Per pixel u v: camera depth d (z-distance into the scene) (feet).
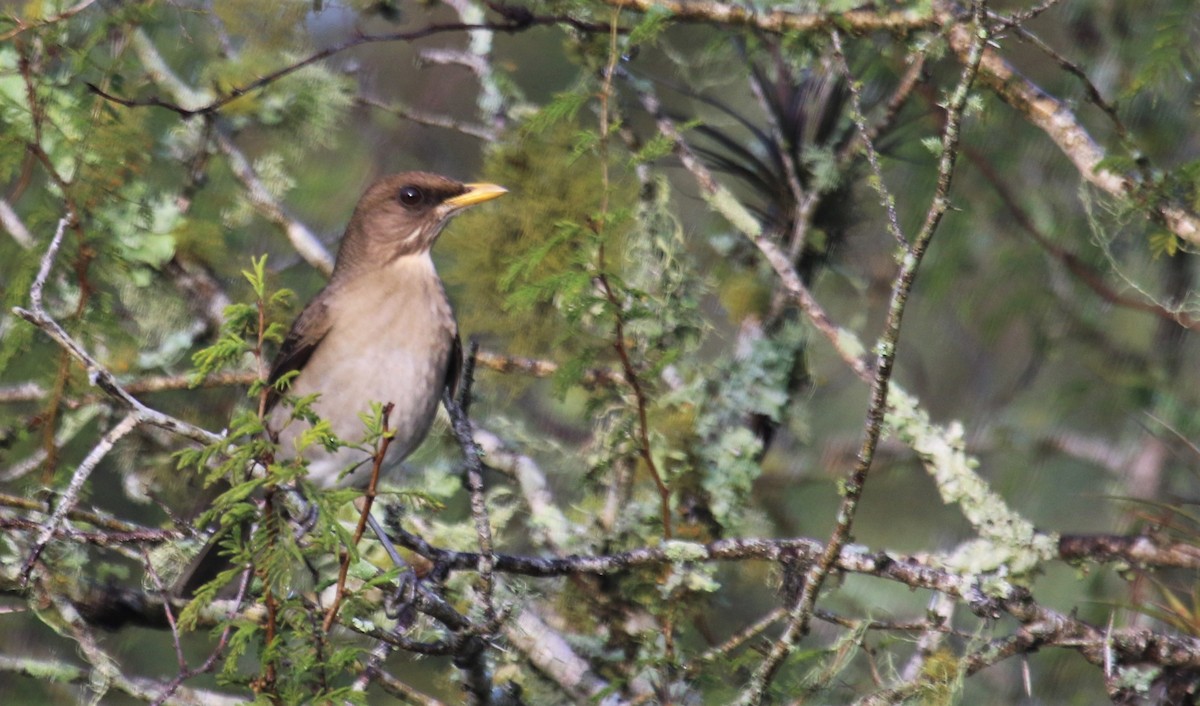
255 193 42.32
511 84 42.98
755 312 38.75
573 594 35.65
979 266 43.75
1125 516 41.78
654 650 32.60
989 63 34.65
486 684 28.35
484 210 37.78
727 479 35.81
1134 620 33.83
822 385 41.24
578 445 44.39
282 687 23.40
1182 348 43.60
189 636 44.11
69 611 33.35
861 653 38.83
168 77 41.37
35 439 40.42
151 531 31.12
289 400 23.40
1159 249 33.73
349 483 36.50
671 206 41.29
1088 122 40.16
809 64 37.55
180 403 41.29
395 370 36.06
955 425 33.81
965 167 42.50
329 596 35.27
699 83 42.50
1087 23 41.24
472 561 30.22
